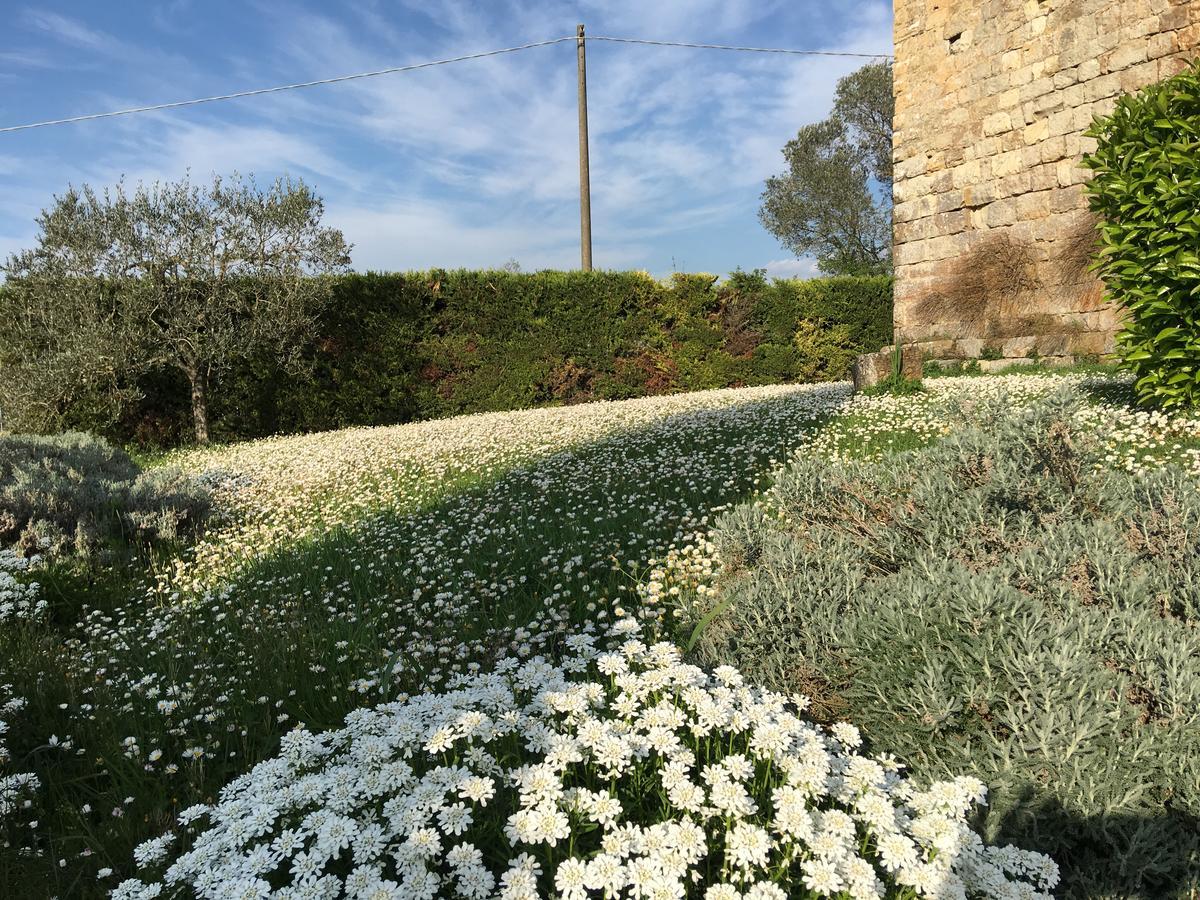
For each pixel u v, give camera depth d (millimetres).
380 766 2008
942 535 3213
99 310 12016
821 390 12008
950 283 13523
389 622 4098
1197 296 6254
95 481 7434
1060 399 3596
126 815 2465
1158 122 6469
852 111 38500
